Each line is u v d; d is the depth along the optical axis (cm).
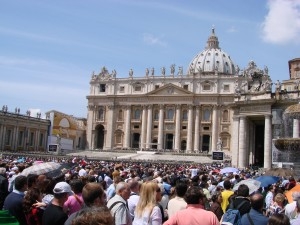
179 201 1180
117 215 966
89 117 15288
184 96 13812
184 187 1194
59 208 970
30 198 1089
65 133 14825
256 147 7331
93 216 497
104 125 15050
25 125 12794
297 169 3694
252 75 6962
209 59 19500
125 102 14738
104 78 15175
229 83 13462
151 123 14325
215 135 13475
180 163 8838
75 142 15562
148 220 1003
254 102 6391
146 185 1046
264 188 2103
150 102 14338
